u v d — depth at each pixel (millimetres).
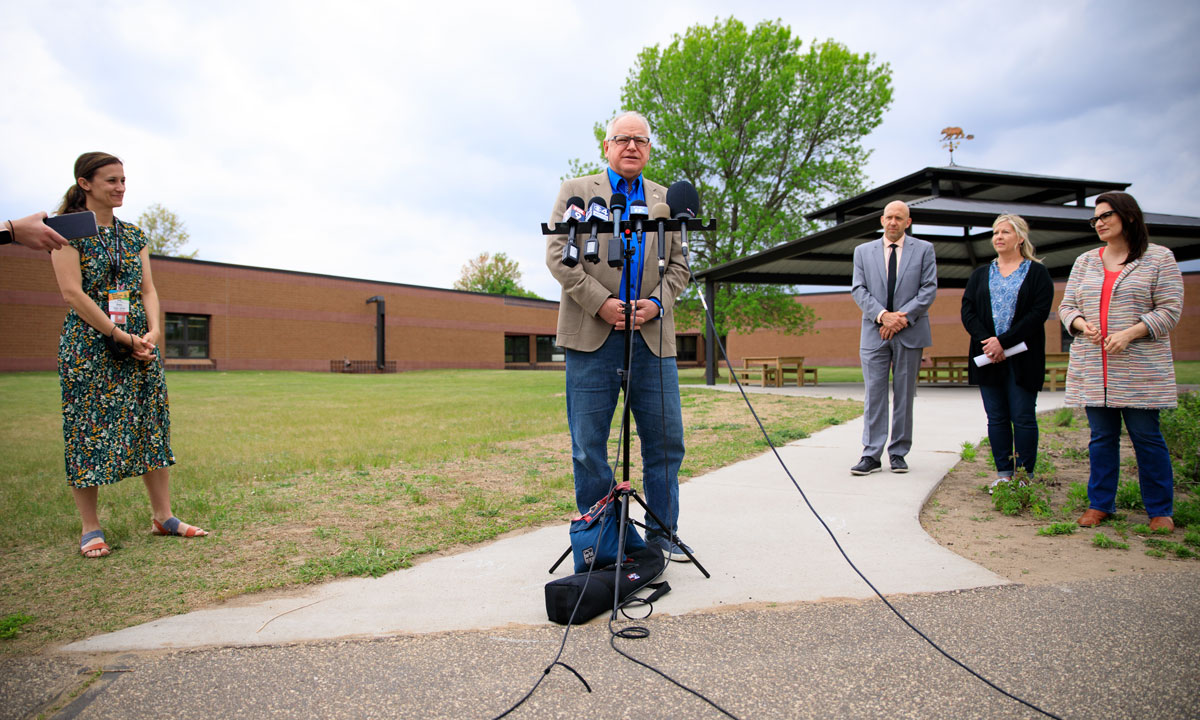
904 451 4789
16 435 8086
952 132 13352
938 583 2580
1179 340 28438
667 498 2926
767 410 9445
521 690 1829
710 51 19359
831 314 33969
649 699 1767
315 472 5281
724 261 19438
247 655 2076
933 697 1742
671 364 2896
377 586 2705
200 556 3141
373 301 32375
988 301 4250
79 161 3178
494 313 38344
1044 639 2059
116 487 4691
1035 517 3592
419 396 14672
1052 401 9984
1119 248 3346
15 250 23312
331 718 1700
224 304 28062
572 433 2863
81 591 2699
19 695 1853
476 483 4812
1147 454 3271
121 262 3271
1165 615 2217
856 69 19438
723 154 19062
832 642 2086
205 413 10719
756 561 2902
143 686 1888
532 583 2703
